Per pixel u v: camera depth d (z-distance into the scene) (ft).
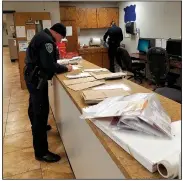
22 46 16.25
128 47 21.89
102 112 3.54
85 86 6.10
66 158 7.75
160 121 3.10
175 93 7.40
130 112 3.22
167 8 15.61
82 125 4.86
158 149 2.65
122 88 5.65
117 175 2.91
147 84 16.53
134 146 2.73
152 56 12.11
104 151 3.44
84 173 5.13
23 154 8.07
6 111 12.42
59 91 7.90
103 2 22.71
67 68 8.45
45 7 17.57
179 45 12.84
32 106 7.24
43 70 6.78
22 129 10.10
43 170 7.14
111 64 20.89
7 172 7.05
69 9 20.67
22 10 17.07
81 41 23.66
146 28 18.53
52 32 7.17
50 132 9.68
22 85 16.94
